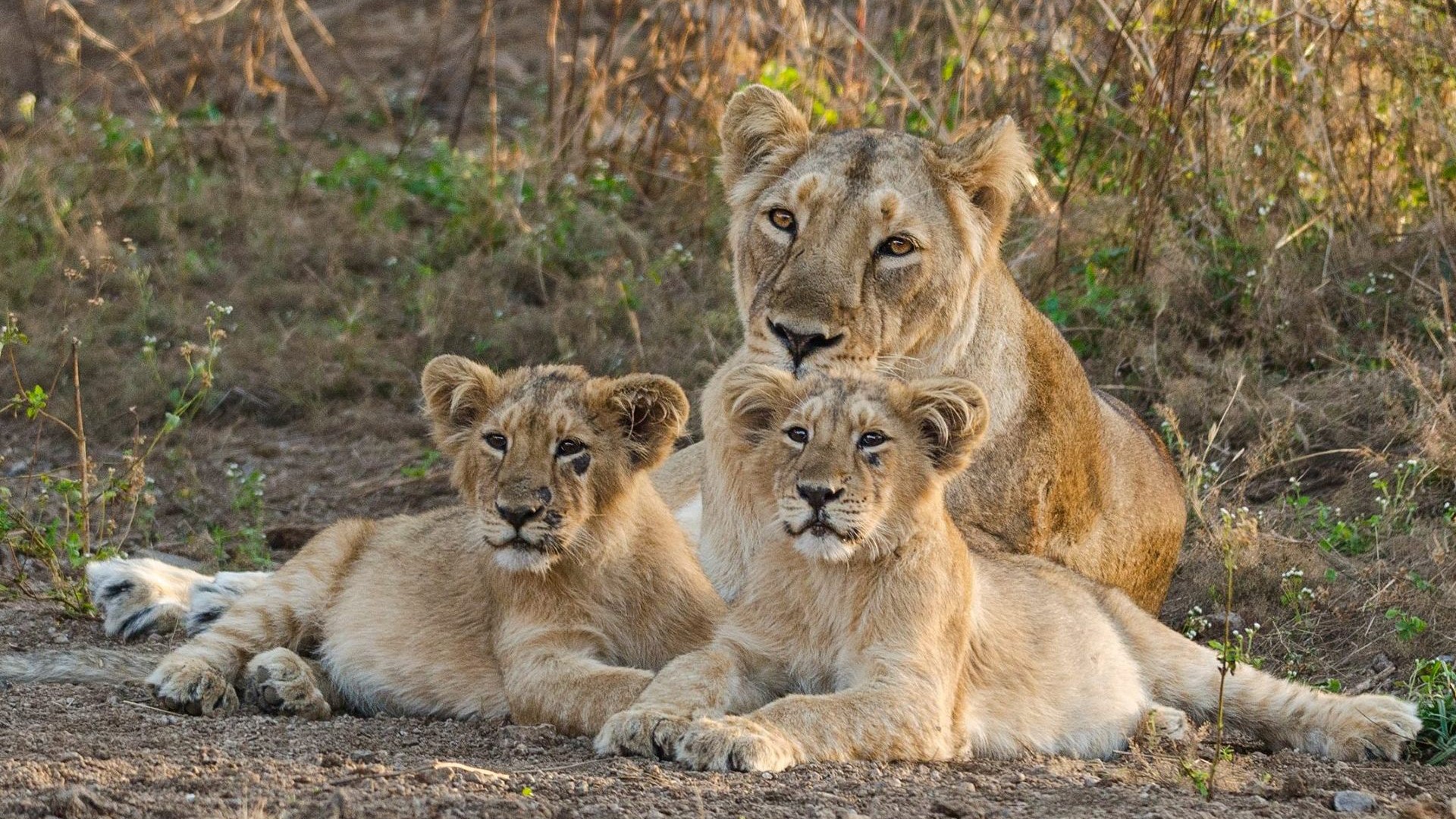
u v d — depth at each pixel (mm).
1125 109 16344
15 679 9469
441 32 26297
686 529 10969
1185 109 15367
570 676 8930
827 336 9531
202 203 19594
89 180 19703
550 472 9164
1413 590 11320
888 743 8367
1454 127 15547
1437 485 12703
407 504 14547
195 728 8555
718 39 18938
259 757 7863
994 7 17203
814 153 10266
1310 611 11508
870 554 8773
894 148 10156
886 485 8734
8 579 12039
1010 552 10508
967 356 10375
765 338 9680
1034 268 15469
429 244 18922
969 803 7355
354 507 14531
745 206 10492
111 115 22047
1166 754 9266
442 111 24203
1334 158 15805
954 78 17469
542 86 23922
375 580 10234
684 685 8570
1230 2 15703
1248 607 11633
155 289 18156
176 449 15070
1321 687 10508
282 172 20719
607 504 9453
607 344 16500
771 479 9062
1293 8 15781
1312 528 12375
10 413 16281
